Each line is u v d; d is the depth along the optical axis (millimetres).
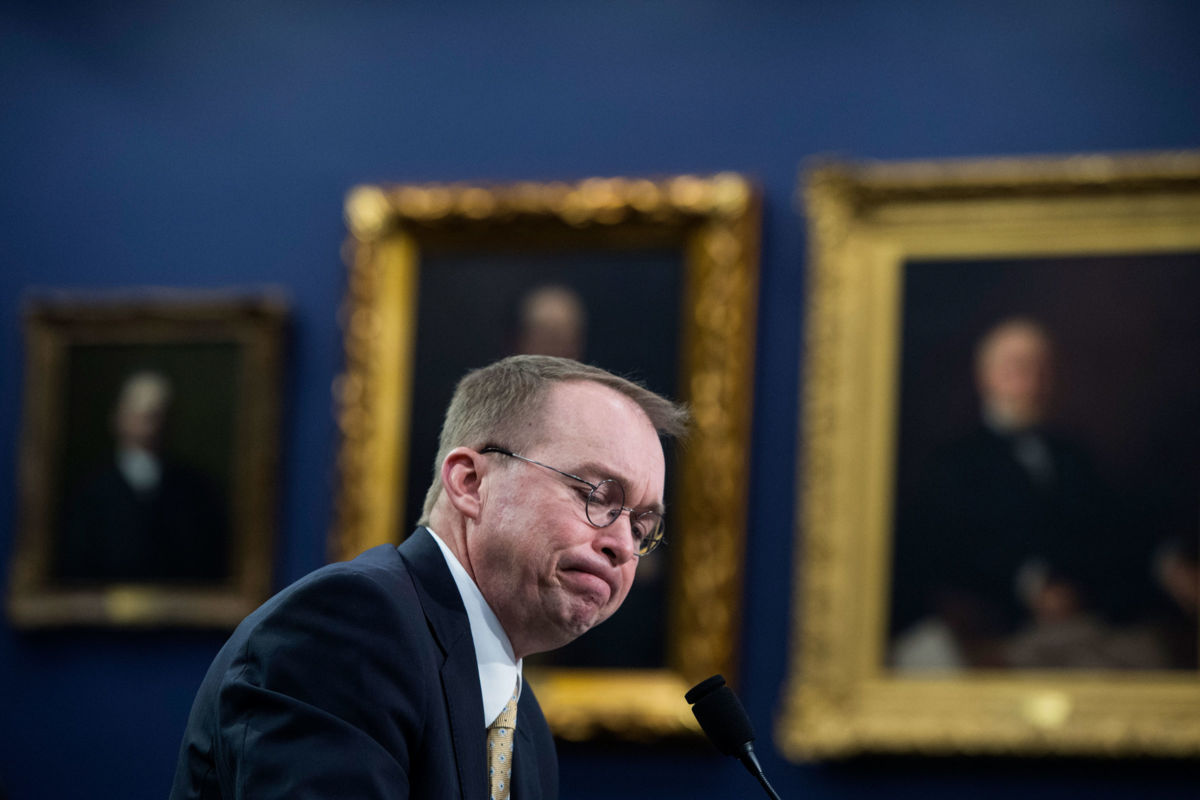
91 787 7629
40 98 8391
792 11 7730
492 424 3160
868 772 6949
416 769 2736
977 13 7508
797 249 7477
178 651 7742
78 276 8164
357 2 8227
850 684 6996
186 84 8289
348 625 2711
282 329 7867
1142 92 7254
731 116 7684
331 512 7703
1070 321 7137
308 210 8039
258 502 7703
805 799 6957
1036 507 7016
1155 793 6699
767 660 7145
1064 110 7312
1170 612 6801
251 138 8172
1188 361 6992
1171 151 7160
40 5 8461
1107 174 7113
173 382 7941
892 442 7191
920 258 7320
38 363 8023
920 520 7109
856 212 7391
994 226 7277
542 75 7949
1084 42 7359
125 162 8250
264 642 2682
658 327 7520
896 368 7246
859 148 7504
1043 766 6816
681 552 7227
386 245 7809
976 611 6977
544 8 8023
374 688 2660
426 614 2914
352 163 8047
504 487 3092
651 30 7875
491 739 3025
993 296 7234
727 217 7418
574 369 3211
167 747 7621
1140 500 6926
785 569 7215
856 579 7094
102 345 8031
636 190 7551
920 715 6898
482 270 7758
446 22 8109
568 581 3049
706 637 7109
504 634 3111
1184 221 7086
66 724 7719
